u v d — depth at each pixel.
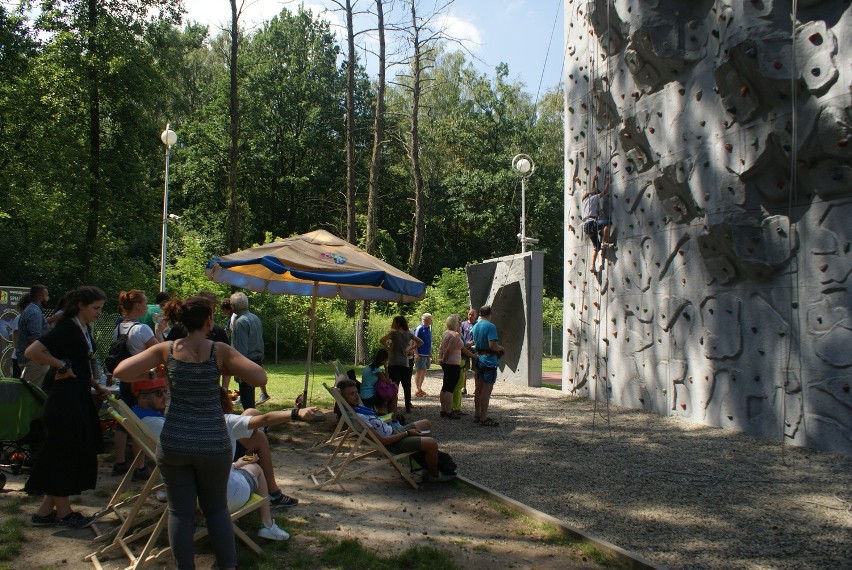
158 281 31.11
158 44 28.09
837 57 7.73
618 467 7.69
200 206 42.44
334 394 6.77
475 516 5.84
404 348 11.78
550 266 48.22
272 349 25.34
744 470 7.46
